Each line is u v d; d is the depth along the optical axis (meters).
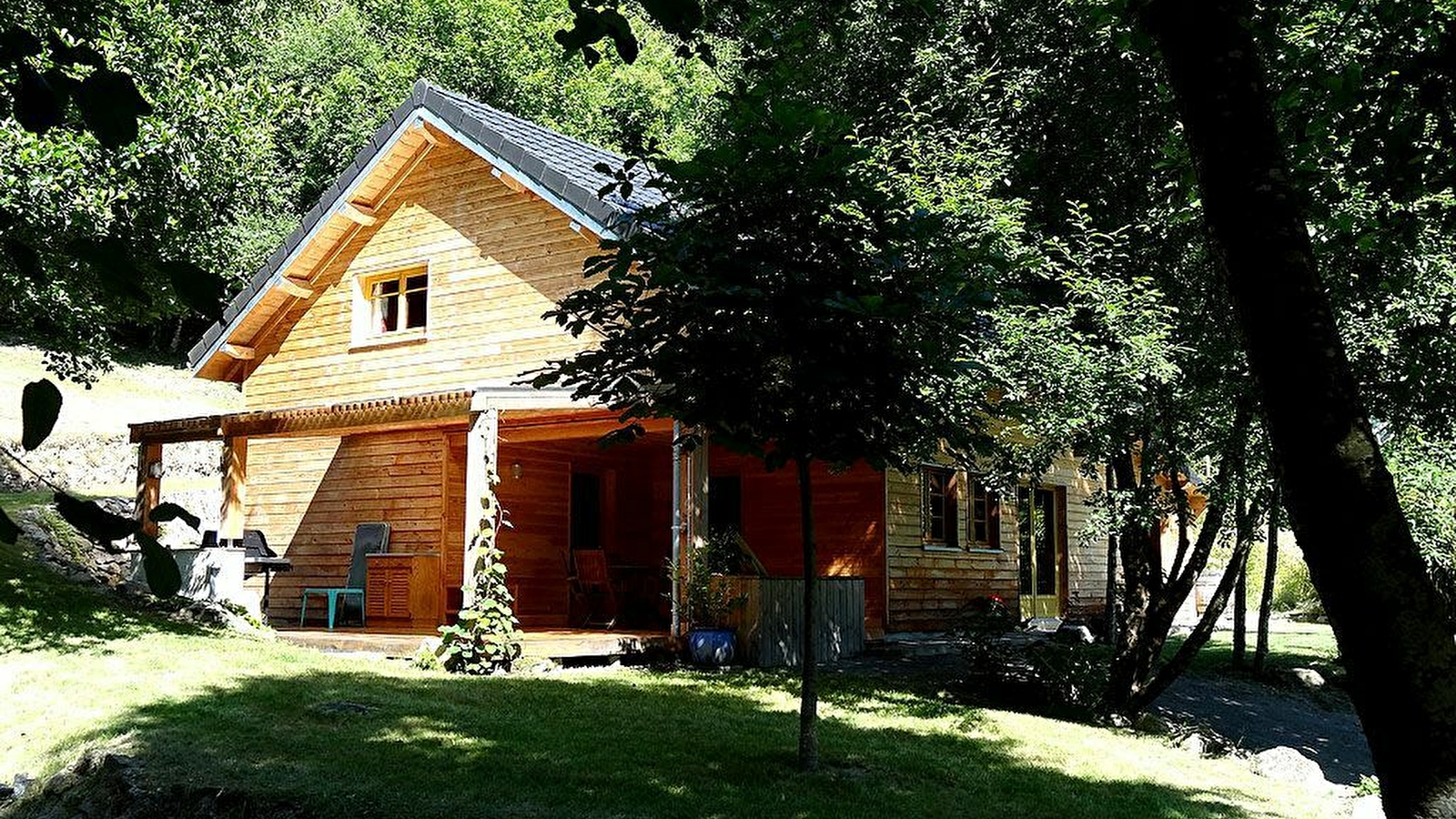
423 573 15.15
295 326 17.09
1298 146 6.01
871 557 15.40
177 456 25.16
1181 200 7.04
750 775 6.92
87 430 24.25
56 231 9.55
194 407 30.08
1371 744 3.55
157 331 36.50
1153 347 9.63
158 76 12.61
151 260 1.38
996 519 18.09
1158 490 11.13
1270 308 3.75
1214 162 3.87
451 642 11.23
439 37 37.31
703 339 6.31
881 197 6.39
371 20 39.56
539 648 11.66
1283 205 3.79
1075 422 9.98
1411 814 3.42
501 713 8.48
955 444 7.00
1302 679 15.62
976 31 15.38
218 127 13.29
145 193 12.18
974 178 11.04
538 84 36.53
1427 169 6.17
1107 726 10.62
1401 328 8.67
